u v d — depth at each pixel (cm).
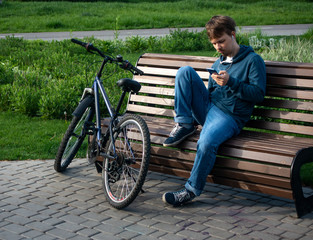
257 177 363
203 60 470
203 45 1568
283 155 350
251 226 355
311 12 3136
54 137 605
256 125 420
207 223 361
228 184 382
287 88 422
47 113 702
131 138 418
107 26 2388
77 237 340
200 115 412
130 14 2859
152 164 421
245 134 416
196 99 406
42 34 2109
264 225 357
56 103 712
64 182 452
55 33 2153
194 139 396
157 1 3928
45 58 1158
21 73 888
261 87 387
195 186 380
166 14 2823
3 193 424
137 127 391
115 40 1558
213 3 3456
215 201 405
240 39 1542
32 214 380
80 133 471
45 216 376
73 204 399
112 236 341
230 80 379
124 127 408
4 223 364
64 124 671
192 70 404
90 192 427
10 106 754
